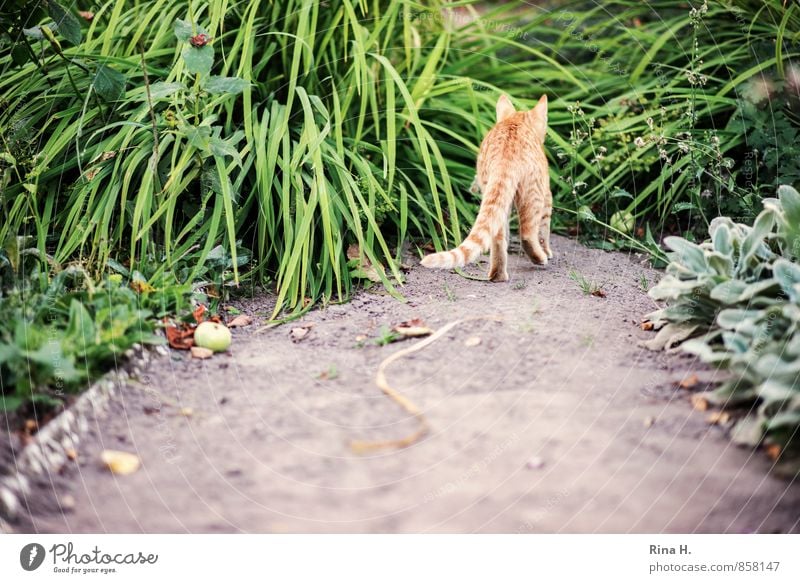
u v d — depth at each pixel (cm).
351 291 375
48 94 403
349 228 391
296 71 397
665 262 412
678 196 445
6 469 235
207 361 305
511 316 334
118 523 224
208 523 225
